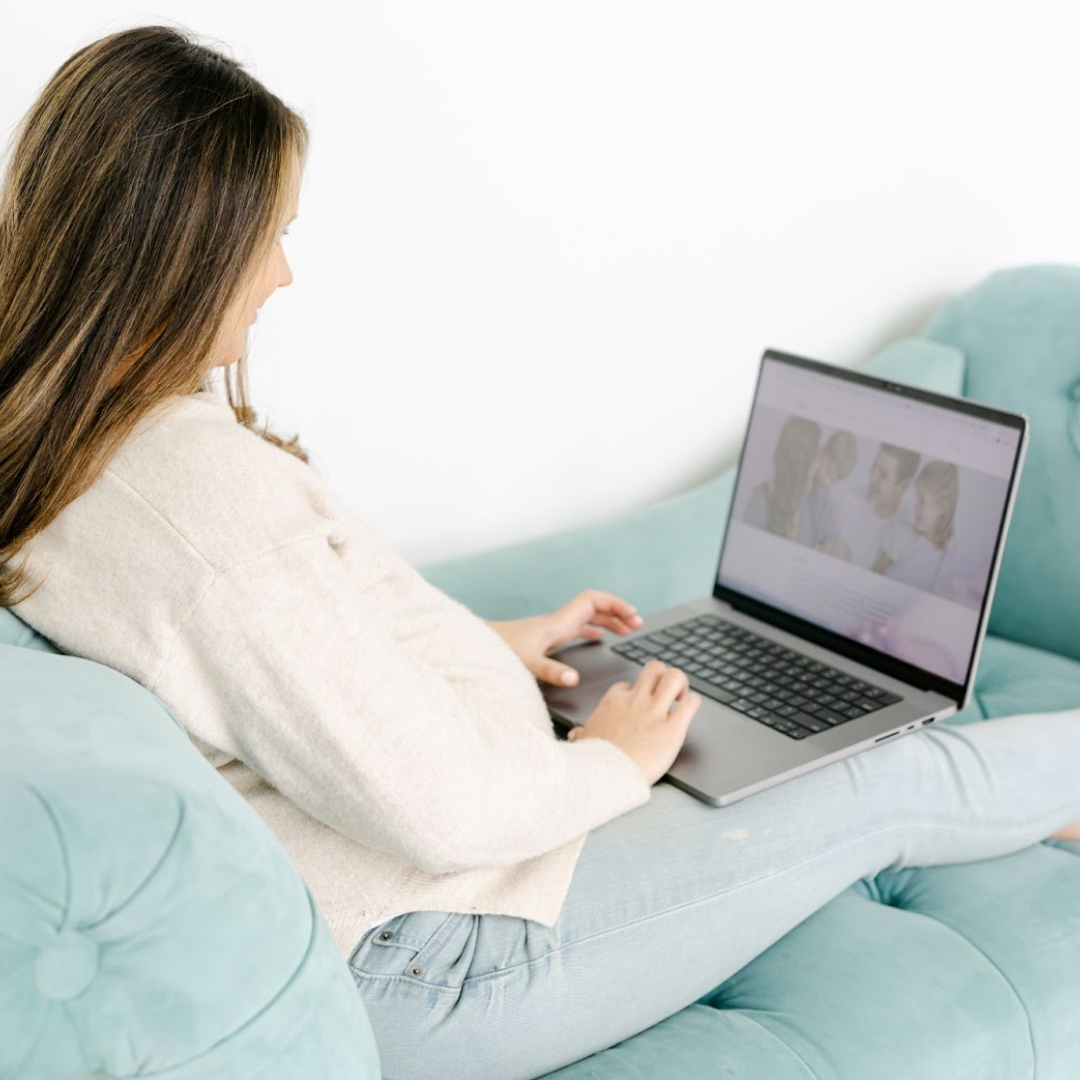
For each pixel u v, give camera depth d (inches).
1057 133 77.7
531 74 57.3
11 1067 22.1
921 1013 37.6
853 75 67.7
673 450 69.5
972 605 47.2
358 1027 26.0
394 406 58.7
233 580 30.3
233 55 49.8
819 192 69.1
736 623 54.9
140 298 30.5
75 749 23.6
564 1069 36.3
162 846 22.8
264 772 32.2
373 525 60.2
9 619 32.0
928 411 49.9
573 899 36.5
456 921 35.0
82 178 30.1
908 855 43.3
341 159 53.5
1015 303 66.3
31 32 46.1
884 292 74.0
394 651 32.4
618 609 51.8
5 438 30.8
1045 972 39.9
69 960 22.1
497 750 34.7
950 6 69.7
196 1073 23.1
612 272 63.4
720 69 63.0
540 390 63.2
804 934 41.6
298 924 25.0
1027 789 45.1
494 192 58.1
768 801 41.1
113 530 31.0
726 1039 36.5
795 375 55.1
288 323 54.5
